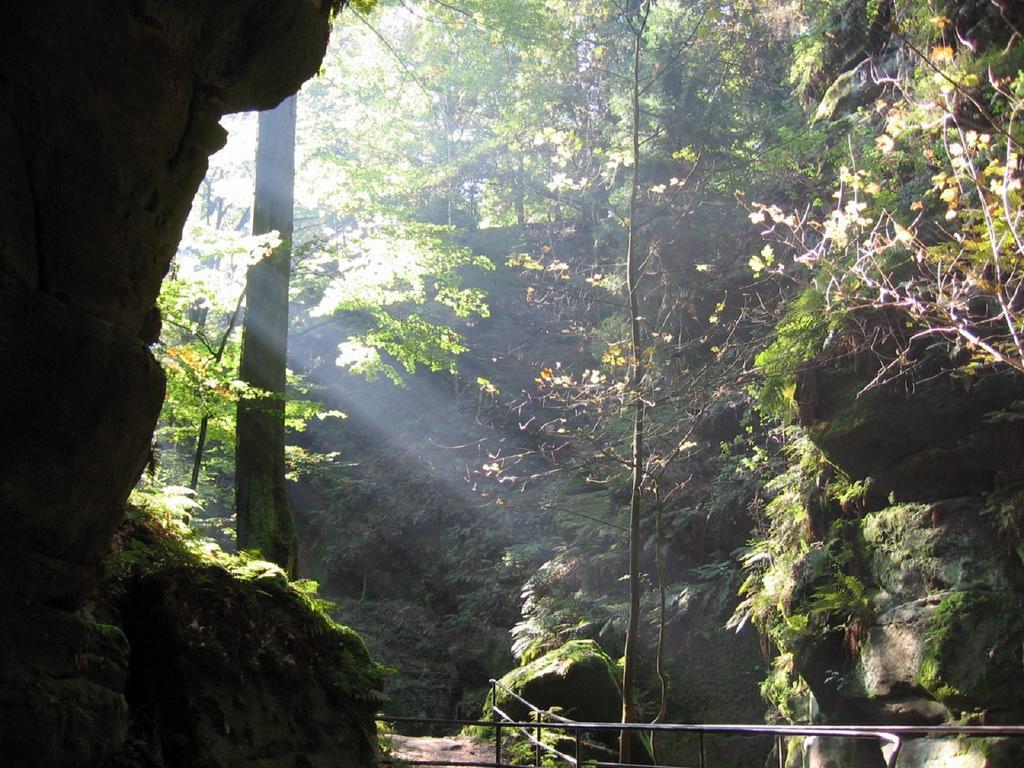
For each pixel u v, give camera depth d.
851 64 14.02
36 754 3.41
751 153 14.27
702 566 14.13
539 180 21.77
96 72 3.49
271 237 9.44
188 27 3.84
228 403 9.86
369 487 22.25
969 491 9.27
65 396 3.41
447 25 12.12
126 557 5.18
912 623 8.89
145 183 3.80
